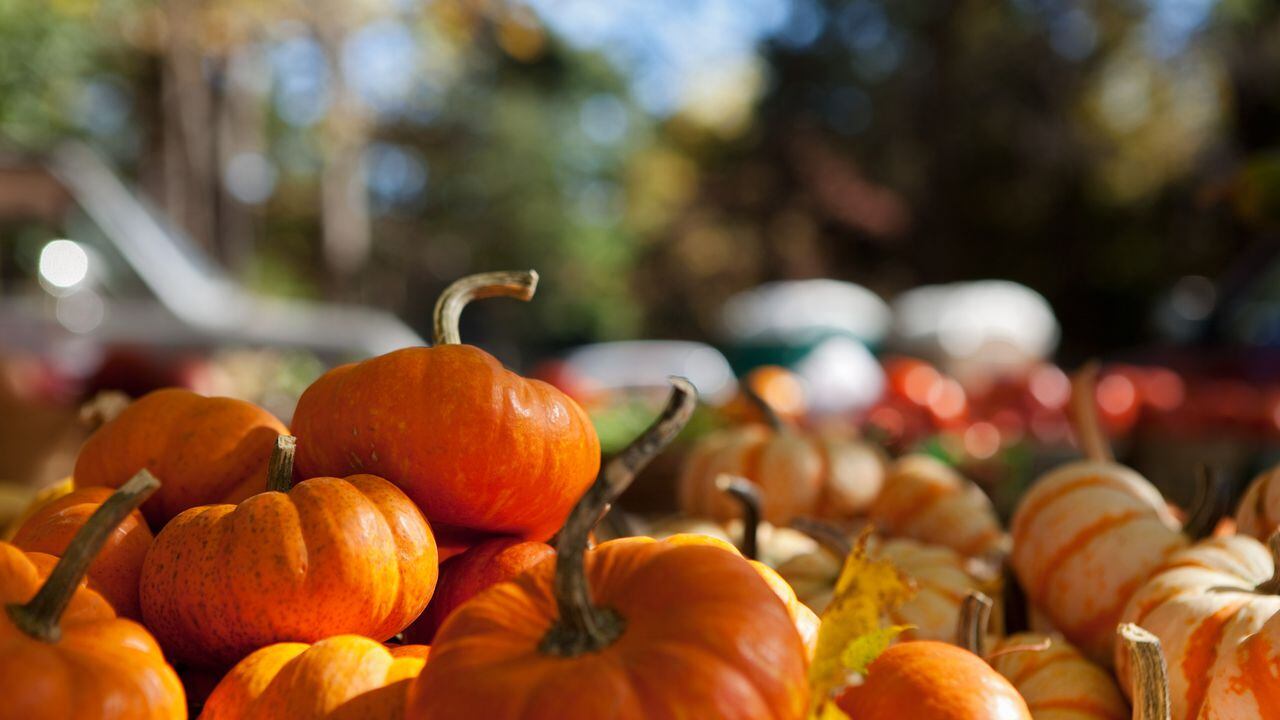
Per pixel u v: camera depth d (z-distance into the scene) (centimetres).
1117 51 2989
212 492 213
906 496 371
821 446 405
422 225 5400
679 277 4288
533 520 201
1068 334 3000
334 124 3136
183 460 212
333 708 151
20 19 1677
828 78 3722
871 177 3481
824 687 144
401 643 198
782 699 135
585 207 5525
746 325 2127
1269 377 802
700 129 4638
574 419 204
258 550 168
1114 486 267
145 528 192
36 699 134
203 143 2739
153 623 175
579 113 5569
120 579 183
